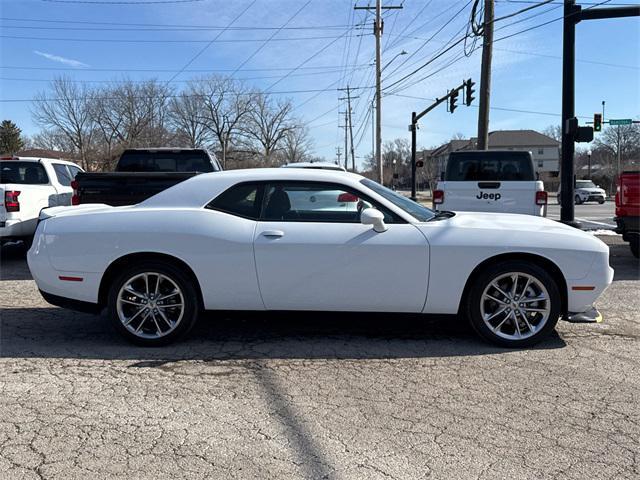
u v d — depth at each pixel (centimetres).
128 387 379
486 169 989
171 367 418
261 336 493
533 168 977
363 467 276
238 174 477
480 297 450
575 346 460
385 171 10294
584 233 469
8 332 511
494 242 443
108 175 791
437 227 453
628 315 560
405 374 401
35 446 298
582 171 7962
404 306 453
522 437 306
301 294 452
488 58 1733
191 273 460
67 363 427
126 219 461
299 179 468
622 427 318
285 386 380
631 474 269
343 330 510
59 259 461
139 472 272
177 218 458
